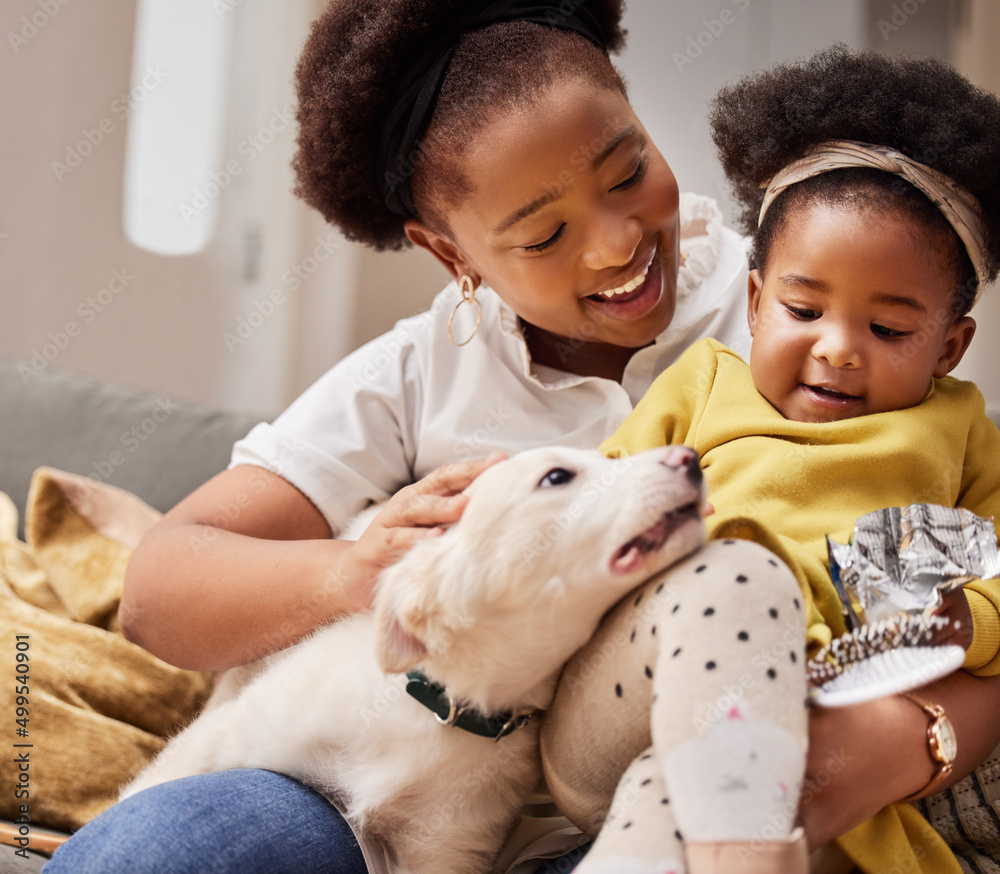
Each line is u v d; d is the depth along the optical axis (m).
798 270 0.99
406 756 0.95
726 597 0.69
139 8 2.85
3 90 2.63
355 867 0.95
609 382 1.27
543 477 0.85
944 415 1.01
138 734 1.42
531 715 0.93
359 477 1.31
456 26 1.13
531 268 1.13
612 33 1.35
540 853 0.95
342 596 1.03
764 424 1.00
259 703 1.07
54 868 0.88
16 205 2.67
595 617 0.84
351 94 1.20
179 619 1.13
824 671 0.74
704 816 0.62
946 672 0.72
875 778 0.77
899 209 0.96
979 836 0.96
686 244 1.38
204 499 1.29
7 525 1.74
